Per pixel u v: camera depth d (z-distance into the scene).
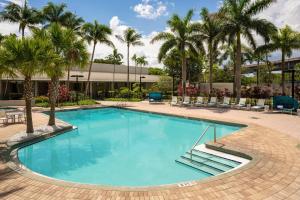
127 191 5.09
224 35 22.16
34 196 4.91
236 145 8.48
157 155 9.30
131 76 43.84
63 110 20.70
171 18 25.58
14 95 28.53
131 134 13.10
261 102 19.31
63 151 9.84
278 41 24.66
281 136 9.84
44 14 28.62
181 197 4.82
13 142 9.34
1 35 25.42
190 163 8.02
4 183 5.52
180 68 43.38
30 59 9.37
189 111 19.17
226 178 5.65
